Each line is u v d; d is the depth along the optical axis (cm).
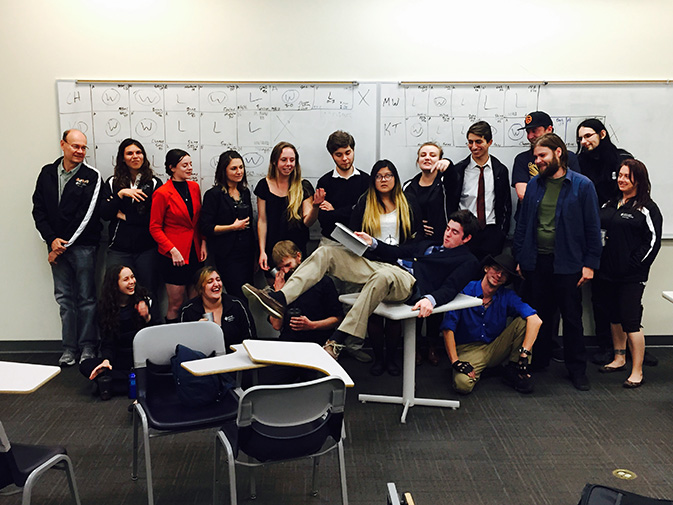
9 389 231
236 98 464
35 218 448
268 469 316
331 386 249
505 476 308
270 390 235
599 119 472
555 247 409
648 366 457
